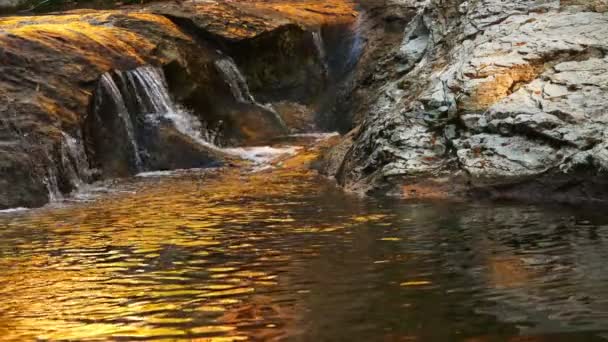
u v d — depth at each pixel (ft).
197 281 16.02
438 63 34.19
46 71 37.35
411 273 15.47
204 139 44.52
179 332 12.73
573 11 30.50
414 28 45.16
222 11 53.47
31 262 18.74
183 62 47.06
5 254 19.81
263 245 19.24
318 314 13.16
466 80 28.78
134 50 44.19
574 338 11.23
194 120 45.37
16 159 30.91
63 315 14.08
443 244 18.04
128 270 17.43
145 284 16.05
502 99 27.04
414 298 13.69
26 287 16.24
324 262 16.94
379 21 57.00
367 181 28.48
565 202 23.22
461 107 27.91
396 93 34.63
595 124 24.32
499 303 13.08
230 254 18.43
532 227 19.53
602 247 16.84
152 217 24.91
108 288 15.89
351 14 59.57
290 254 17.99
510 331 11.68
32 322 13.71
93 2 62.49
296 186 30.71
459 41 33.27
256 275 16.19
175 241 20.48
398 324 12.34
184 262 17.89
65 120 35.60
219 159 40.60
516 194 24.20
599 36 28.32
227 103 49.49
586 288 13.67
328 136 48.19
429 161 27.48
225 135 47.24
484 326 11.96
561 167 23.86
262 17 54.39
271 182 32.37
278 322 12.89
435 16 39.11
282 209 24.88
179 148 41.04
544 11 31.53
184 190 31.68
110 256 19.08
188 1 55.57
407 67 43.93
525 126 25.38
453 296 13.65
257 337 12.20
